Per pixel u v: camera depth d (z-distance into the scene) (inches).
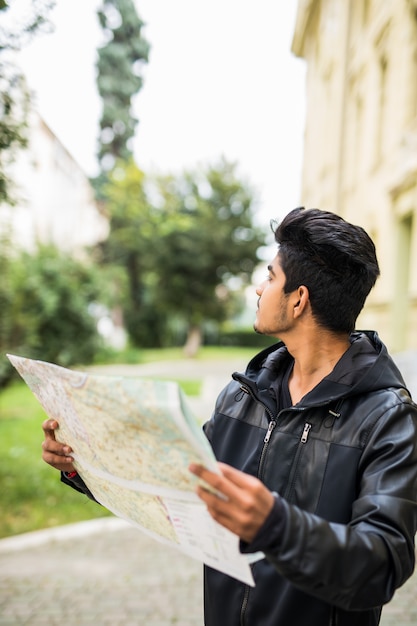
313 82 616.4
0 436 297.1
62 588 133.7
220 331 1505.9
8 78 169.0
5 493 205.8
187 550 39.9
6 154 184.4
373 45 394.0
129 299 1207.6
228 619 45.6
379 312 371.6
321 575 32.1
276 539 31.4
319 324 45.6
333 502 41.4
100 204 1419.8
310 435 43.8
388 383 43.1
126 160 1443.2
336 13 495.5
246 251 1051.9
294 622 42.4
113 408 33.5
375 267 45.1
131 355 890.7
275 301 46.1
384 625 113.6
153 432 32.5
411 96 322.0
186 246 1015.0
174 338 1368.1
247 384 47.8
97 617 119.6
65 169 1051.3
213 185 1056.8
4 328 287.4
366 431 41.6
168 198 1045.2
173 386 30.9
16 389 486.6
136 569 146.1
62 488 214.1
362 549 33.3
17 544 164.4
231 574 36.2
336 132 478.6
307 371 47.0
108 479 40.8
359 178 434.3
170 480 34.3
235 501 31.0
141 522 43.0
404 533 36.1
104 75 1443.2
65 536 171.3
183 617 120.2
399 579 35.2
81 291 501.7
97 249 1138.7
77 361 501.4
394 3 345.4
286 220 46.3
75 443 42.8
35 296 437.7
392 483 38.0
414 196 303.9
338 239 43.8
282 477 43.9
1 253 275.9
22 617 119.1
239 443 48.9
